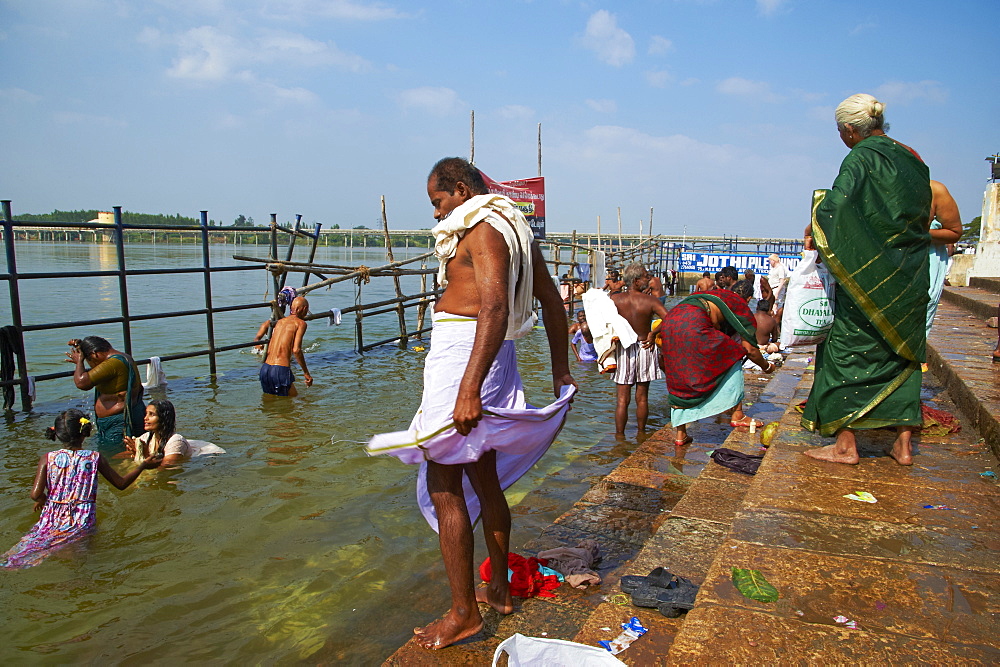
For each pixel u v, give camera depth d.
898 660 1.88
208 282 8.97
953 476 3.34
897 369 3.41
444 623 2.63
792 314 3.70
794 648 1.95
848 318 3.43
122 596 3.33
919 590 2.26
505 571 2.82
